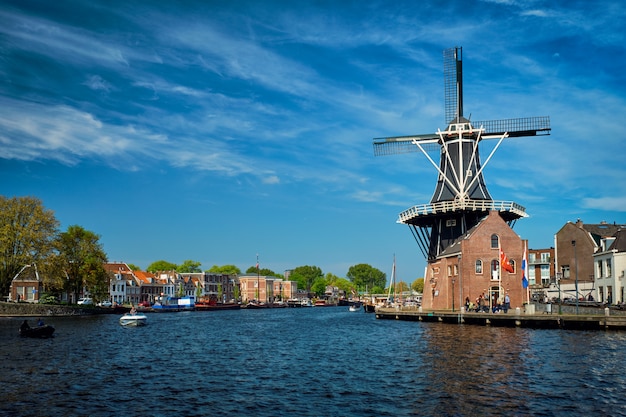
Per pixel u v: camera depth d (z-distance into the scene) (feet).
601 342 153.89
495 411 83.15
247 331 242.99
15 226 331.36
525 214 290.15
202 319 359.66
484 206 280.31
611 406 85.15
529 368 115.24
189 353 156.87
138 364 134.31
